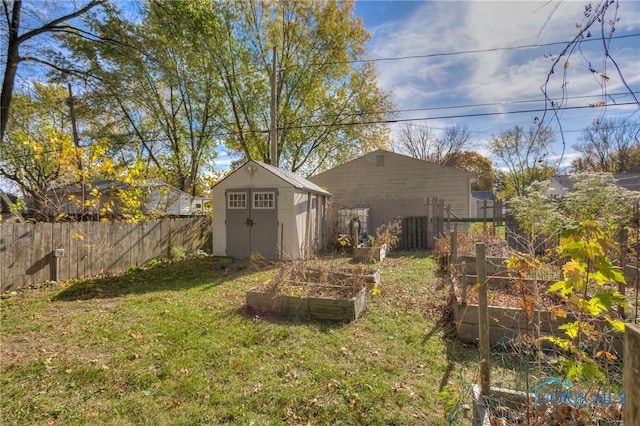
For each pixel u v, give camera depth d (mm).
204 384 2795
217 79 17109
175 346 3506
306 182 11211
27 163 12352
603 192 6844
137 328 4039
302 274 5301
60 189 8609
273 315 4445
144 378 2895
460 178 14664
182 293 5766
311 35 17641
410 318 4316
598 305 1716
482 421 1820
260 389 2713
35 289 6020
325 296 4531
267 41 17312
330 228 12102
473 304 3752
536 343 2154
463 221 11758
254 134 18141
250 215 9531
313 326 4027
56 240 6551
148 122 17516
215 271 7762
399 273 7090
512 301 3977
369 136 19000
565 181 18609
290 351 3375
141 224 8516
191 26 13570
